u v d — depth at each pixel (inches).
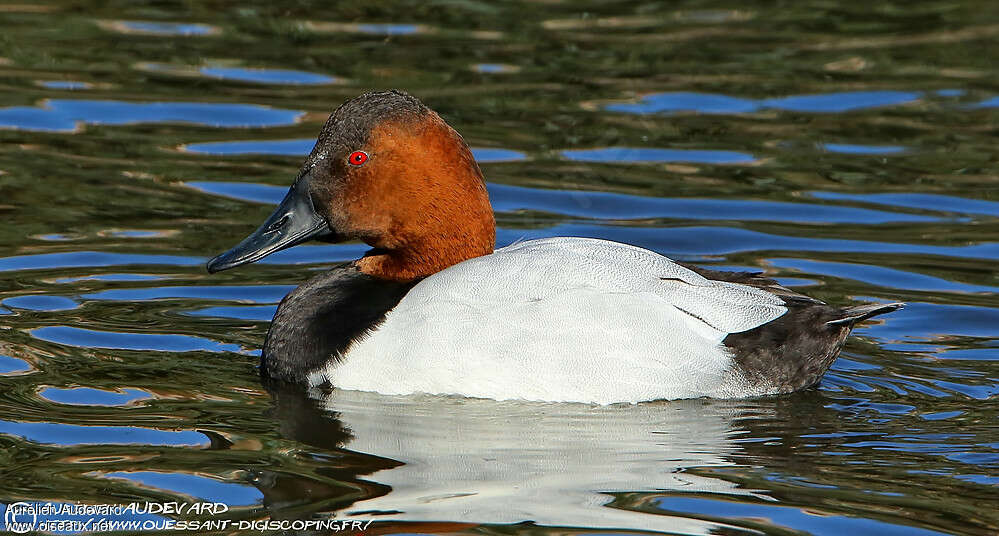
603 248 403.5
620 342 379.9
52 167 583.2
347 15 789.2
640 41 752.3
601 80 697.6
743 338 389.7
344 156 406.3
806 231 531.8
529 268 390.3
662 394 383.2
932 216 546.0
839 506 313.4
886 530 300.4
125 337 427.2
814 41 754.2
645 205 556.7
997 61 723.4
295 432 358.0
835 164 601.3
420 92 671.1
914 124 645.3
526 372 378.6
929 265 496.1
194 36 748.6
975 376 406.0
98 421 360.2
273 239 409.7
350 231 410.9
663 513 309.1
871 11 808.9
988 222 538.3
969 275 485.4
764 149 617.0
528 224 535.2
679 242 521.0
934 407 382.0
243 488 320.5
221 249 506.9
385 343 389.1
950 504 314.2
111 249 503.5
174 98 663.8
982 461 340.8
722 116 655.1
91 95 663.8
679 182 581.3
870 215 547.5
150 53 721.6
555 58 724.7
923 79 701.9
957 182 580.7
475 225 414.3
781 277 486.3
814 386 398.3
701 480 328.8
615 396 380.5
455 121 639.1
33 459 334.0
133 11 788.6
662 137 629.0
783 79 701.9
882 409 381.1
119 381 390.9
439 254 414.3
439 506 311.9
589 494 319.9
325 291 412.5
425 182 407.2
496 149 612.1
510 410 377.4
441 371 381.1
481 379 379.9
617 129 637.3
